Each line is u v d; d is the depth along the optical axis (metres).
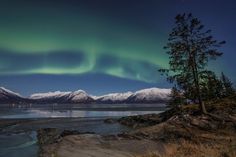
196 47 45.62
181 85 46.53
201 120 39.19
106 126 62.66
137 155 21.86
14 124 67.19
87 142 28.28
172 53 46.44
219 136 31.84
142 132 34.38
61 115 127.12
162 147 25.62
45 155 24.69
